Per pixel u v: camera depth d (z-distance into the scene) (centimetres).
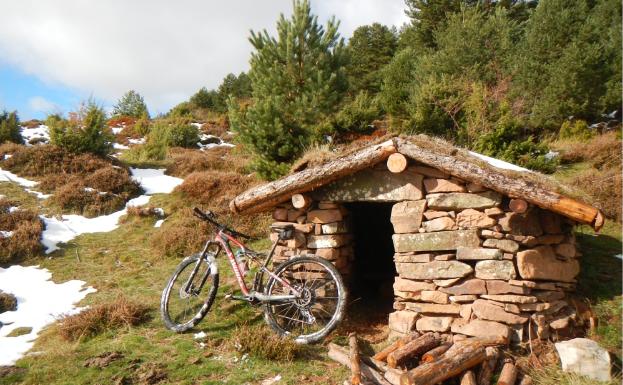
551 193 372
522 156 911
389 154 435
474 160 411
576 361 352
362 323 499
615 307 449
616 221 677
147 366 408
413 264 443
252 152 1009
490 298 404
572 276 446
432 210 436
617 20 1605
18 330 546
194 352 436
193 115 3116
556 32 1568
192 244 813
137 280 690
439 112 1237
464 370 355
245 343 432
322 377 382
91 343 470
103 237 938
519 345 390
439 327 422
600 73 1438
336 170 454
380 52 2816
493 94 1302
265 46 1020
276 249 524
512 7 2252
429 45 2331
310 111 973
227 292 576
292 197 502
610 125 1422
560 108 1422
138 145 1770
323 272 495
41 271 765
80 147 1382
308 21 1009
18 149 1416
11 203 1047
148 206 1076
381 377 358
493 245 406
